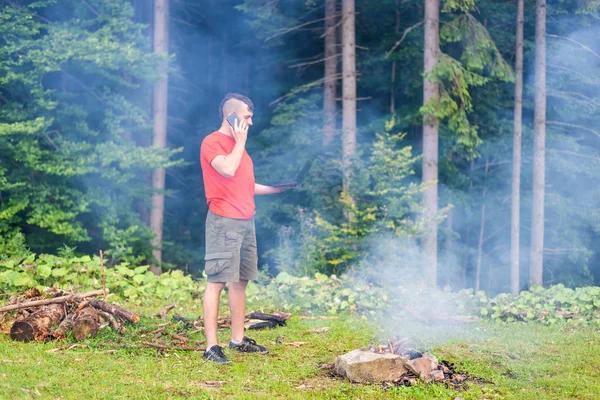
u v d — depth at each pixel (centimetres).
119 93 1409
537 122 1491
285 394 432
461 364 516
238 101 492
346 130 1413
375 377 464
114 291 814
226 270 491
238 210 491
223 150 490
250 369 484
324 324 673
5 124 1202
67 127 1325
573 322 688
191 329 596
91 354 507
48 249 1390
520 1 1477
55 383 427
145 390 422
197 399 409
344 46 1431
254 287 810
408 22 1672
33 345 527
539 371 507
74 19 1316
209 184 492
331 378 473
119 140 1355
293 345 572
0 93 1302
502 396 443
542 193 1503
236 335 536
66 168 1276
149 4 1656
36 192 1291
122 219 1400
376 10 1644
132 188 1391
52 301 586
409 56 1595
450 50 1612
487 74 1585
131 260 1354
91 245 1445
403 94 1731
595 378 494
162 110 1462
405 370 476
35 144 1273
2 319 580
